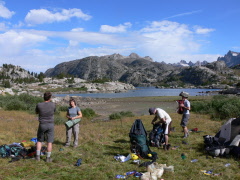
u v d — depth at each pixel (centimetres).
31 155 632
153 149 729
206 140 732
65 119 1720
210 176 499
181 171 529
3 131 1014
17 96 3117
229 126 688
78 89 14200
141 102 4166
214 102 1911
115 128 1161
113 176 495
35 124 1346
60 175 497
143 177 471
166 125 749
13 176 479
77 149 734
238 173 516
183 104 894
